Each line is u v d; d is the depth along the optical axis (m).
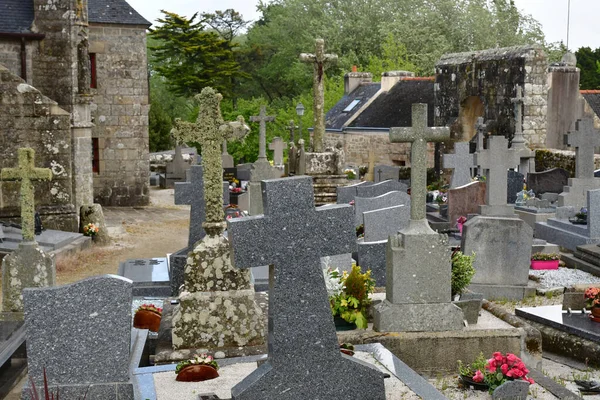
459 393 8.79
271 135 53.12
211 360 8.66
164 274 14.52
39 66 25.66
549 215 20.17
